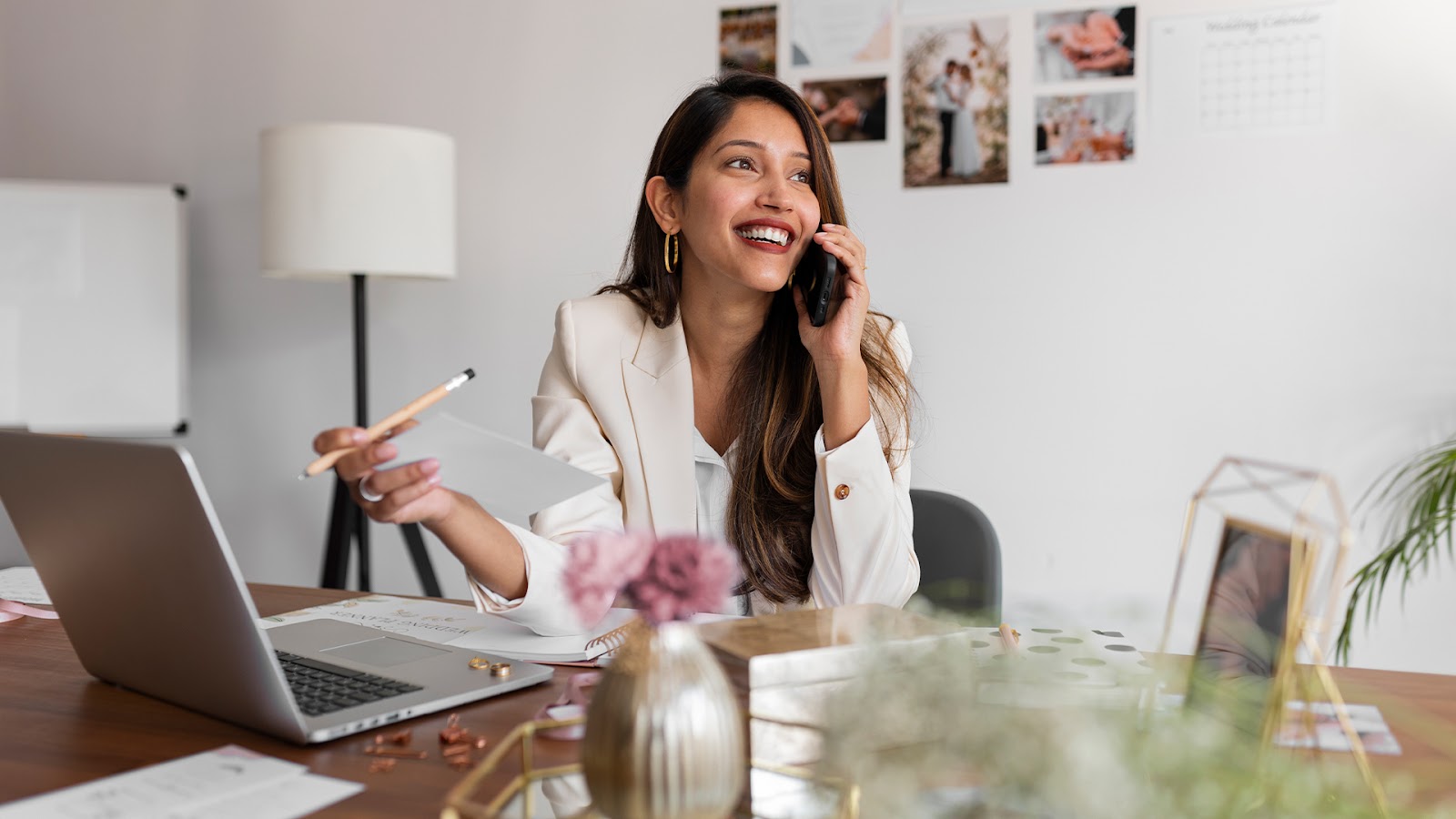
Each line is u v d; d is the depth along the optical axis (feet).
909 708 2.15
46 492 2.96
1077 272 9.02
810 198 4.70
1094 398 9.04
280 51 11.11
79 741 2.82
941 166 9.27
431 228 9.31
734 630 2.57
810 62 9.55
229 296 11.34
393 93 10.78
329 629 3.92
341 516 9.67
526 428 10.51
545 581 3.82
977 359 9.27
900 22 9.30
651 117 10.07
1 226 10.54
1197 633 2.52
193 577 2.66
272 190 9.18
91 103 11.70
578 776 2.51
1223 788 1.90
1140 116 8.81
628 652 1.90
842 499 4.36
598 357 5.03
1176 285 8.82
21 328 10.56
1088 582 9.09
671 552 1.90
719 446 5.18
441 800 2.40
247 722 2.86
